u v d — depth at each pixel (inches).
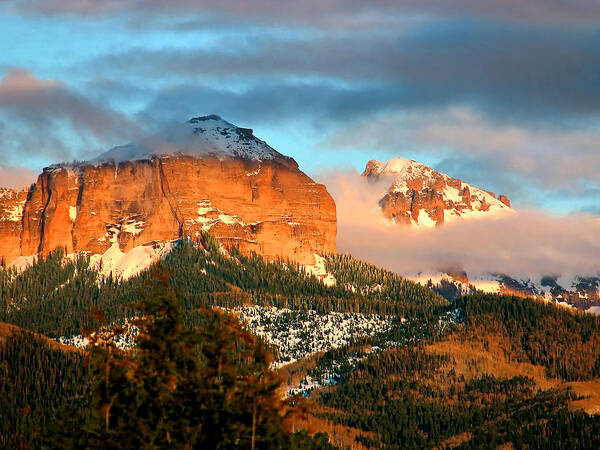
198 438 6889.8
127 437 6889.8
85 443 7101.4
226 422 6948.8
